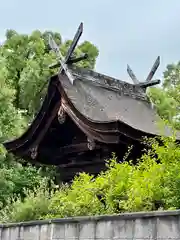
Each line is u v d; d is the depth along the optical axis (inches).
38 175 540.4
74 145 416.5
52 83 395.2
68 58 418.9
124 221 193.9
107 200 251.6
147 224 183.3
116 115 398.6
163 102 685.9
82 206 266.5
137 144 349.7
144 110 449.4
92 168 406.3
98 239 204.8
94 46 1123.9
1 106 589.0
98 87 434.0
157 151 241.6
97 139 354.9
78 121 372.8
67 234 222.4
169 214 174.9
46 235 236.2
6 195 498.9
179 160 229.9
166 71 849.5
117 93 447.2
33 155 418.3
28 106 913.5
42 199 302.0
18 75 960.9
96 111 387.9
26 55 988.6
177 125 383.9
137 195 229.6
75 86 404.5
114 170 262.1
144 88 480.7
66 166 428.1
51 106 399.9
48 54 979.3
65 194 310.0
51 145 430.0
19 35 999.0
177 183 217.0
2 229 273.4
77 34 420.8
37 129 410.3
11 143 429.1
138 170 255.0
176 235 170.6
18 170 543.2
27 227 251.8
